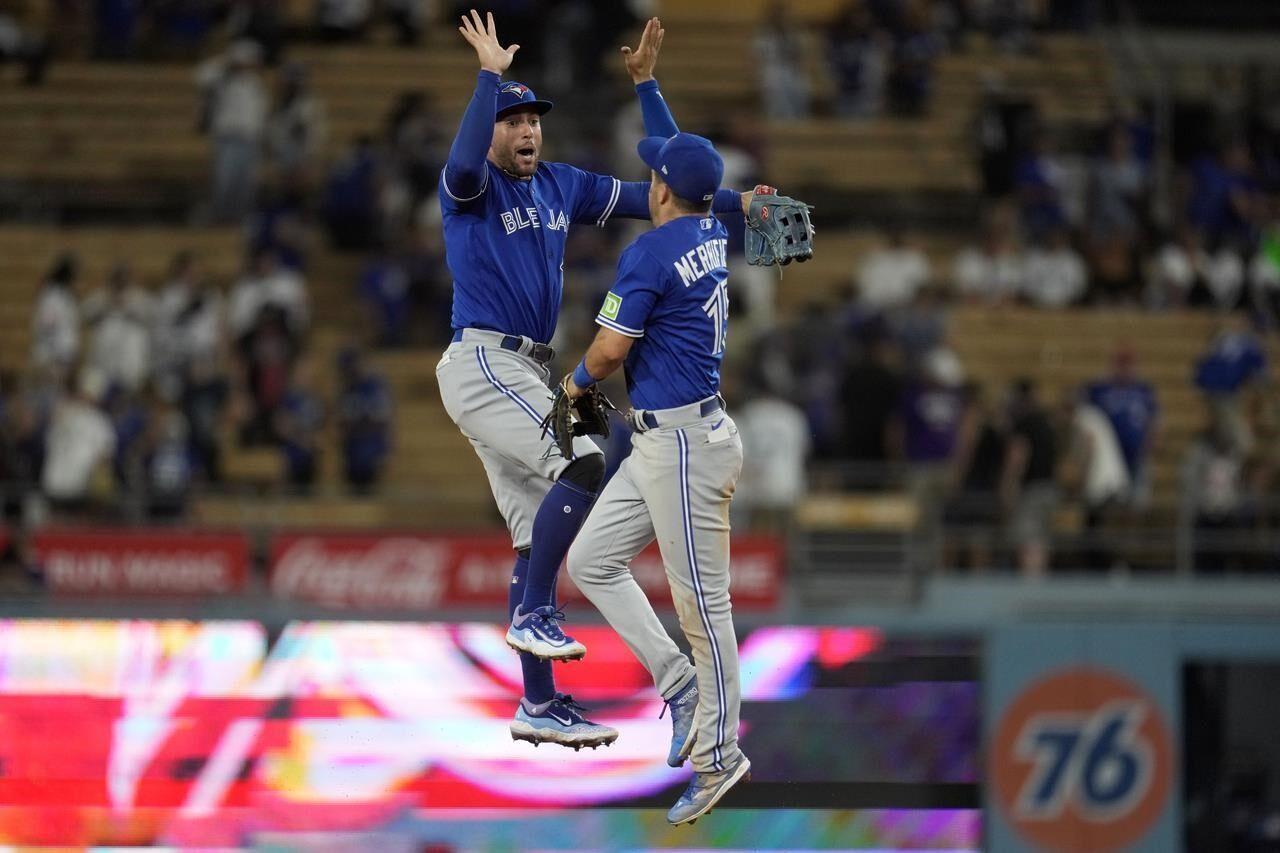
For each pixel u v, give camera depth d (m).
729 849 43.22
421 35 80.94
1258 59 88.62
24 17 82.50
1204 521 55.91
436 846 42.81
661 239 24.66
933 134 76.88
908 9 79.50
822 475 56.19
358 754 42.97
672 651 25.61
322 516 57.91
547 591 25.44
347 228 69.75
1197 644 46.03
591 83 80.38
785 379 58.84
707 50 82.25
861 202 75.06
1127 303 69.25
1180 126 82.56
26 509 55.12
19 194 75.06
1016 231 70.44
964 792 44.28
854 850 43.31
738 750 25.62
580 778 42.91
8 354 66.69
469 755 43.12
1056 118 79.62
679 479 24.73
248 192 71.31
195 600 51.94
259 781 42.81
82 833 42.31
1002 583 54.31
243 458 59.53
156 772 42.75
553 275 26.11
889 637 44.72
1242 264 70.50
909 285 65.25
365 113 77.19
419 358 64.94
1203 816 45.62
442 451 62.56
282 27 80.69
